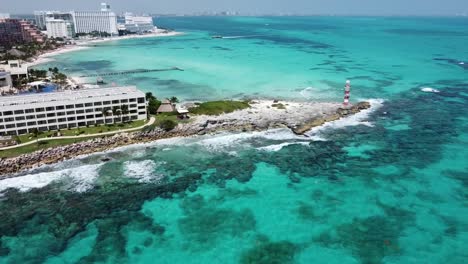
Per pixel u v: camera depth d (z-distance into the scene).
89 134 111.06
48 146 102.31
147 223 75.69
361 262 65.69
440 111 142.88
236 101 148.62
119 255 67.00
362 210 79.81
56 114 112.44
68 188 87.25
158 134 116.88
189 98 162.50
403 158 103.00
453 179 91.38
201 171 96.38
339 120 132.88
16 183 88.75
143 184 89.75
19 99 116.75
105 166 98.06
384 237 71.69
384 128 125.19
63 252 67.62
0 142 102.25
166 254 67.38
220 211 79.69
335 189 87.81
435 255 67.06
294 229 74.06
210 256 67.00
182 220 76.75
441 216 77.62
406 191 86.56
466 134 119.50
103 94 123.88
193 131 120.56
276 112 139.38
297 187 88.75
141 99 122.81
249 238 71.56
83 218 76.75
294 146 111.19
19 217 76.44
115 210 79.62
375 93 169.25
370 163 100.19
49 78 199.62
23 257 66.12
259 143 113.44
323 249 68.75
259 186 89.25
